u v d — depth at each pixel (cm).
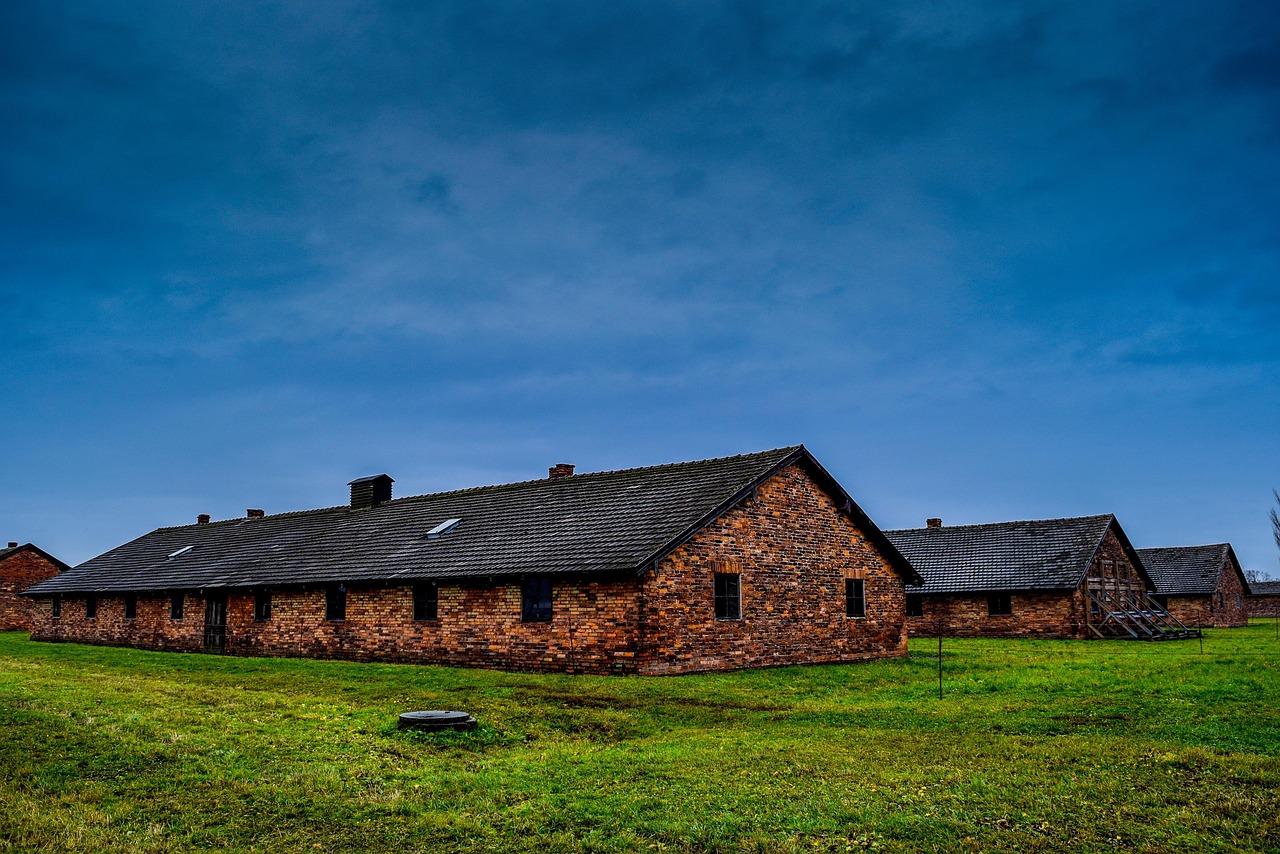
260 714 1392
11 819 829
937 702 1582
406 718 1277
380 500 3650
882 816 838
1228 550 5816
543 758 1111
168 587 3406
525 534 2502
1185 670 2078
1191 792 900
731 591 2247
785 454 2436
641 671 2002
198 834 812
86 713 1352
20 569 5334
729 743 1187
